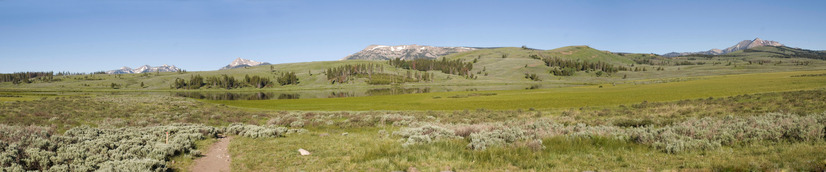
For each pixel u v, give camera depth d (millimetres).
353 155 12492
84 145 12812
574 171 9523
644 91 74625
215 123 31734
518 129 15492
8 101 51281
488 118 32719
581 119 27812
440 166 10539
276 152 13961
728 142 11555
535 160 10781
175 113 39812
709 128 13633
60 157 10758
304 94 160500
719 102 36031
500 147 12422
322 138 18266
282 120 31141
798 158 8664
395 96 94500
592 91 86875
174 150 13078
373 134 21000
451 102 64500
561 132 16016
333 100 78125
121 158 11617
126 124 28547
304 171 10820
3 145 11578
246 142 16656
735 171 8352
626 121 23484
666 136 12320
